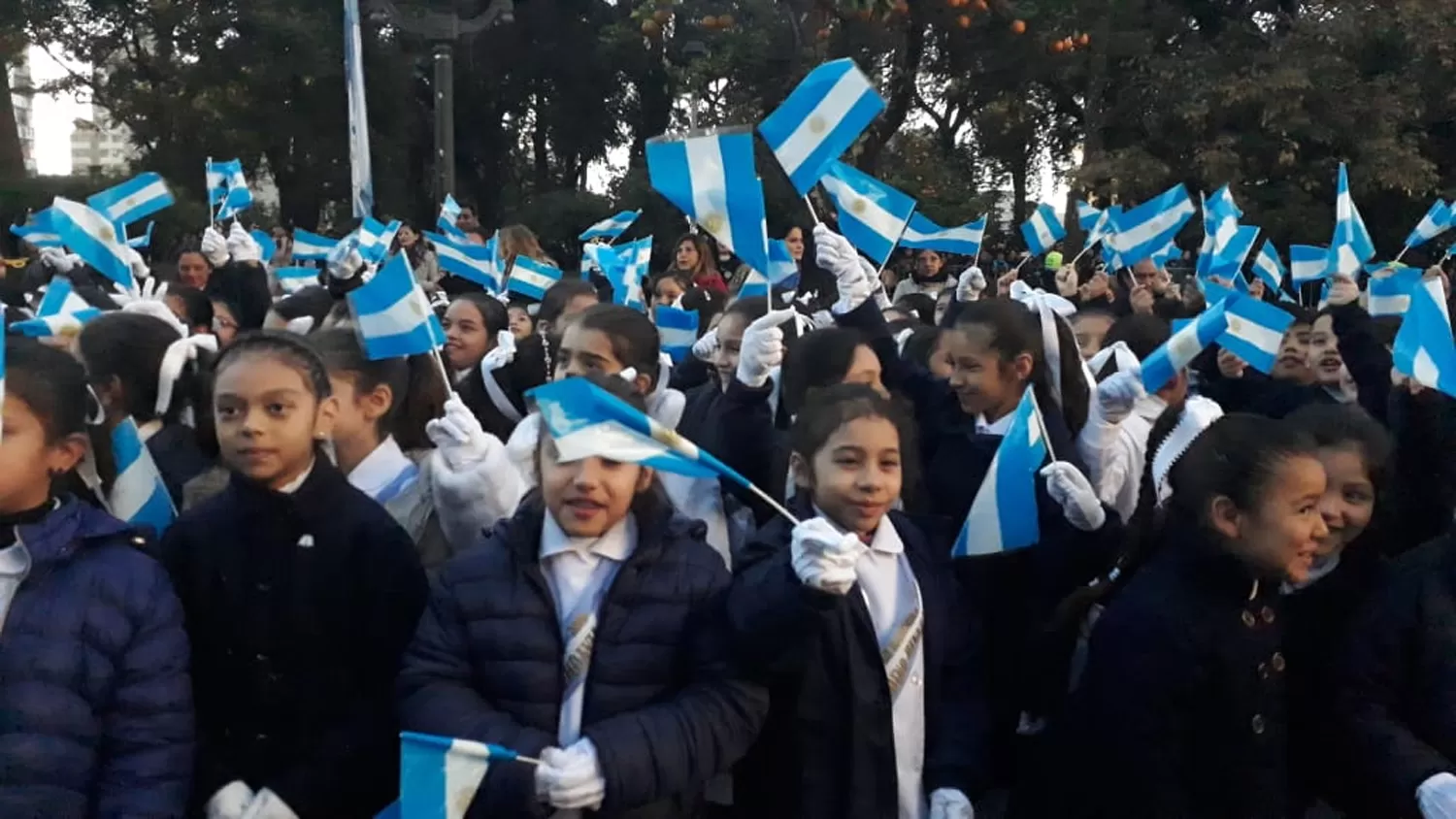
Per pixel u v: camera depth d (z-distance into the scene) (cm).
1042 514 297
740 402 303
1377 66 1659
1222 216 662
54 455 228
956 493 331
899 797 257
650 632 233
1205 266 682
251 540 244
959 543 285
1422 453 304
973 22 1593
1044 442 288
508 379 448
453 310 466
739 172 290
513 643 230
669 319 521
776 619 225
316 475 248
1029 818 279
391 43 2255
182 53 2080
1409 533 303
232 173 877
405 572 253
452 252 739
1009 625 302
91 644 219
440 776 192
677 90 1936
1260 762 241
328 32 2114
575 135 2688
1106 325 489
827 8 1335
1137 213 708
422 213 2441
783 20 1762
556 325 459
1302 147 1631
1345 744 252
